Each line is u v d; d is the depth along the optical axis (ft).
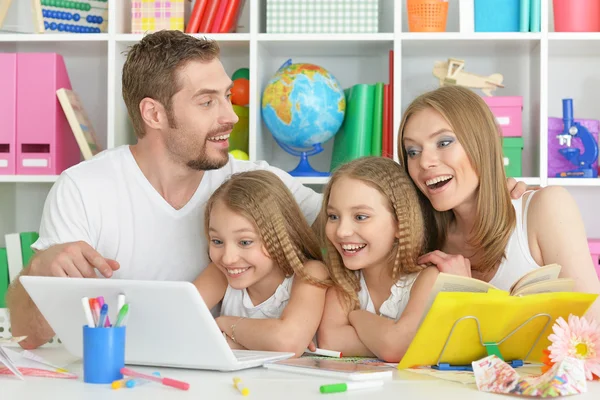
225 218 4.85
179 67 5.35
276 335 4.55
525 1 7.27
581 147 7.41
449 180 4.85
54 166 7.40
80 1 7.85
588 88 8.18
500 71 8.12
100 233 5.45
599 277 7.20
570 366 3.28
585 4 7.33
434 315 3.69
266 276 5.03
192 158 5.45
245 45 7.66
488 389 3.31
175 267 5.53
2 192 8.16
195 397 3.18
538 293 3.90
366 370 3.69
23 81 7.43
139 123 5.54
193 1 8.30
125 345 3.84
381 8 8.25
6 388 3.39
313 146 7.65
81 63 8.53
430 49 7.84
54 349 4.86
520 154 7.36
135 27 7.49
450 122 4.78
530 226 4.96
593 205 8.20
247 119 7.84
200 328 3.62
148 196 5.52
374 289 4.87
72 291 3.79
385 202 4.65
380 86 7.47
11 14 8.00
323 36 7.34
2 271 7.50
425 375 3.74
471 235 5.00
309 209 5.82
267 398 3.15
